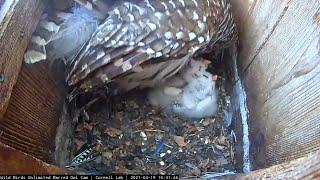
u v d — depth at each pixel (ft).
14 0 1.67
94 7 2.01
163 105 2.60
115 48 2.01
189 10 2.09
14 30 1.64
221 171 2.42
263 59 2.29
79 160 2.36
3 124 1.58
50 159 2.06
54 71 2.09
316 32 1.82
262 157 2.19
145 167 2.40
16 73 1.65
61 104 2.22
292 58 1.99
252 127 2.36
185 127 2.58
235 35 2.53
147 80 2.42
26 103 1.81
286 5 2.07
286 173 1.36
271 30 2.21
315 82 1.78
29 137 1.83
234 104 2.59
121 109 2.59
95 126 2.51
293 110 1.93
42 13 1.93
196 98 2.57
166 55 2.07
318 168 1.29
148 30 2.01
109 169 2.35
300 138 1.83
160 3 2.05
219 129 2.58
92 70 2.04
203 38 2.14
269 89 2.19
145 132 2.53
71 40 2.05
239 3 2.56
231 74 2.68
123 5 2.04
